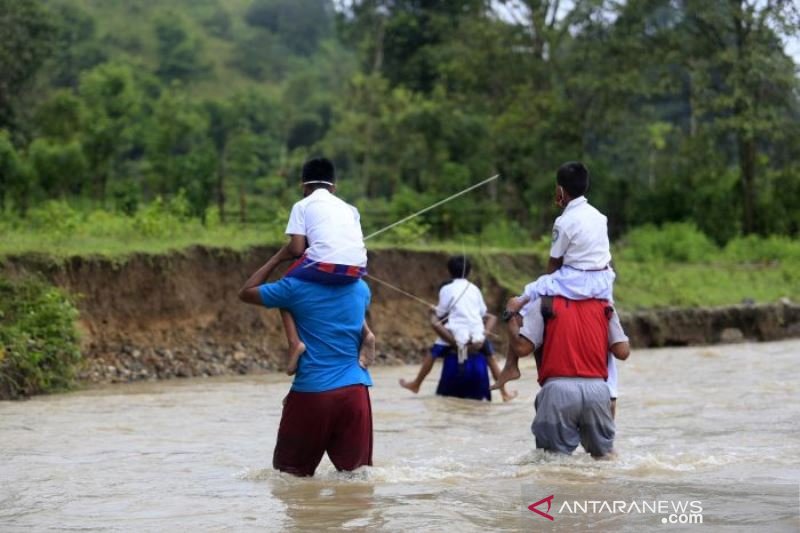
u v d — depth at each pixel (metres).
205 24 108.25
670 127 50.62
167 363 19.14
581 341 8.84
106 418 12.55
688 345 27.02
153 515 7.11
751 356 22.25
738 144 44.44
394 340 23.22
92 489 8.05
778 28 39.34
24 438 10.86
